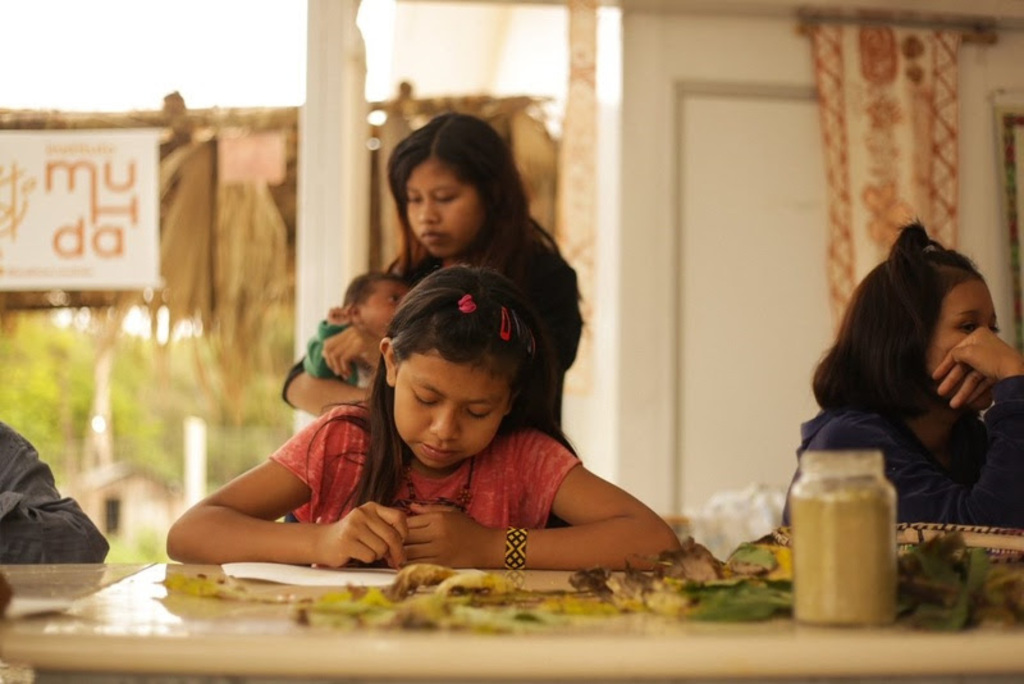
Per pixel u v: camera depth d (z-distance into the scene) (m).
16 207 4.00
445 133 2.51
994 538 1.64
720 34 4.07
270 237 4.23
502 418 1.90
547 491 1.88
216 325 4.29
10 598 1.14
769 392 4.08
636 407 4.04
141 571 1.56
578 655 0.95
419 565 1.33
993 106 4.05
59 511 2.13
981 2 3.88
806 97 4.09
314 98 3.80
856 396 2.12
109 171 4.02
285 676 0.96
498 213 2.53
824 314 4.08
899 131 4.00
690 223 4.07
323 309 3.79
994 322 2.16
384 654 0.95
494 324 1.72
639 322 4.05
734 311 4.07
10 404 8.12
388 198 4.07
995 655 0.98
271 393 6.67
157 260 4.02
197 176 4.21
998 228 4.04
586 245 3.94
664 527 1.79
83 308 4.30
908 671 0.97
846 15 4.04
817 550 1.08
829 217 4.00
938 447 2.17
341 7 3.79
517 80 5.80
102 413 4.87
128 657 0.97
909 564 1.13
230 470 8.00
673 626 1.08
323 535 1.65
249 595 1.29
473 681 0.95
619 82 4.06
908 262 2.10
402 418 1.75
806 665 0.96
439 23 5.78
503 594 1.28
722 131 4.08
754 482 4.06
